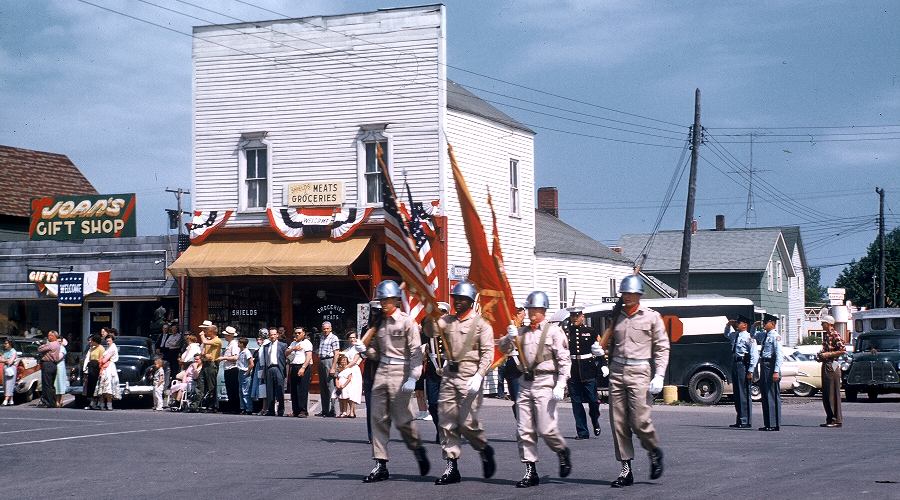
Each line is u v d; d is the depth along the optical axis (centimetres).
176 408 2670
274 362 2481
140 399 3077
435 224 3095
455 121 3219
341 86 3228
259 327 3262
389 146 3172
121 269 3475
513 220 3562
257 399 2492
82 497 1095
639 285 1113
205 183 3356
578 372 1745
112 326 3497
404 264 1214
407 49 3164
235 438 1792
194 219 3331
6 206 4397
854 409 2730
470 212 1214
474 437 1148
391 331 1172
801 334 6831
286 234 3203
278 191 3275
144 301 3475
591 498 1010
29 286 3606
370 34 3203
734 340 1986
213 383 2622
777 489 1052
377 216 3150
